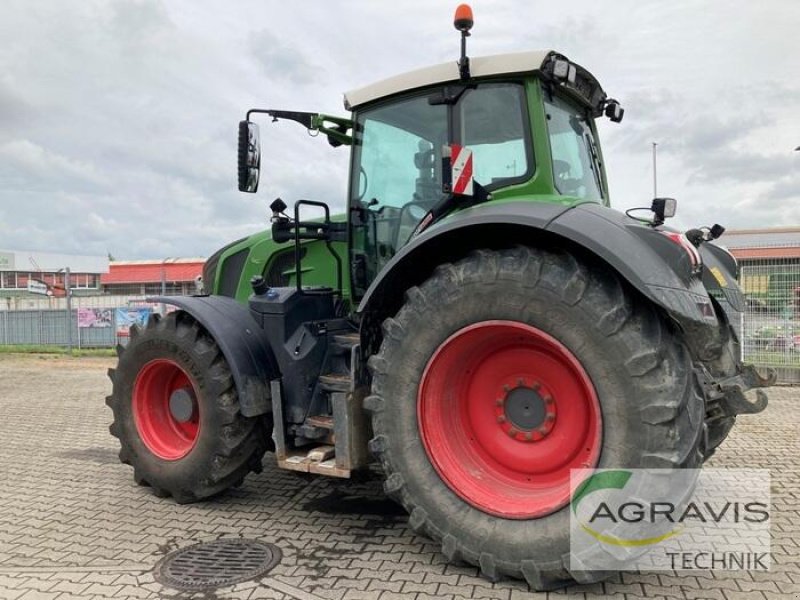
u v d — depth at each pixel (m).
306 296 4.22
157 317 4.51
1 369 12.98
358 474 3.94
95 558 3.46
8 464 5.45
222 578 3.18
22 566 3.37
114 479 4.96
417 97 4.01
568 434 3.12
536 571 2.93
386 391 3.32
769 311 9.27
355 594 2.99
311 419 3.93
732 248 12.49
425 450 3.25
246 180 4.21
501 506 3.09
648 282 2.81
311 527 3.89
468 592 3.00
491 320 3.09
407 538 3.69
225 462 4.14
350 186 4.33
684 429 2.80
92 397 9.18
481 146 3.75
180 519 4.05
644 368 2.79
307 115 4.35
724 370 3.99
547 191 3.56
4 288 35.97
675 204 3.39
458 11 3.63
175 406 4.40
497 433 3.32
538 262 3.01
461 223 3.15
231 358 3.99
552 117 3.79
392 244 4.17
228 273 5.38
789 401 7.85
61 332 16.73
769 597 2.94
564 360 3.10
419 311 3.25
